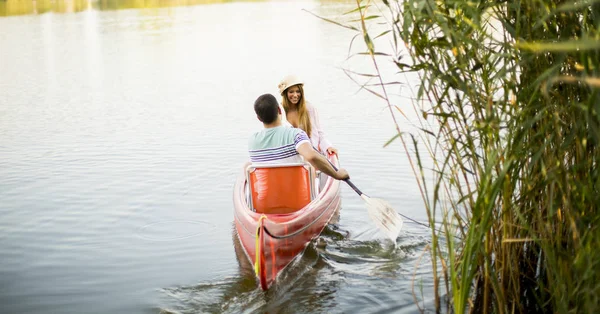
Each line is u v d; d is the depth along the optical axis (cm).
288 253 475
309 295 432
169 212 624
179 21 3050
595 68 237
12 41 2422
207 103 1202
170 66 1712
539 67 283
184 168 773
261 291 444
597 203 269
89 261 510
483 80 297
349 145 838
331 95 1205
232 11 3538
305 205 522
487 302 333
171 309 419
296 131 509
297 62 1652
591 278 272
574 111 279
